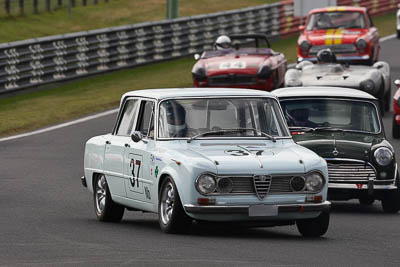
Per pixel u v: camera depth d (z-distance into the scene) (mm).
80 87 104250
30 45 99812
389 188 46781
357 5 174750
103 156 44281
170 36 126125
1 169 61750
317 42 102688
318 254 33469
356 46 101938
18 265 31000
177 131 39688
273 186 37000
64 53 105750
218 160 36969
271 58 88500
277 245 35562
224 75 85938
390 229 41219
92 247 34750
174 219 37594
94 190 45500
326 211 37875
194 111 40188
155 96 40938
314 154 38656
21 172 60500
